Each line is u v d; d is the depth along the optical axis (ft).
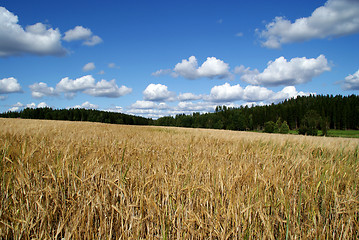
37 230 7.77
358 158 17.26
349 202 9.19
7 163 10.68
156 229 8.65
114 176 9.91
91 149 15.14
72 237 7.55
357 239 8.87
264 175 10.77
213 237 8.63
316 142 25.52
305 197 10.18
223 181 10.13
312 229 8.83
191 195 9.71
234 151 17.15
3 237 7.34
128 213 8.23
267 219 8.56
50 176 9.41
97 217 8.32
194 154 15.96
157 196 9.68
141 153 15.11
